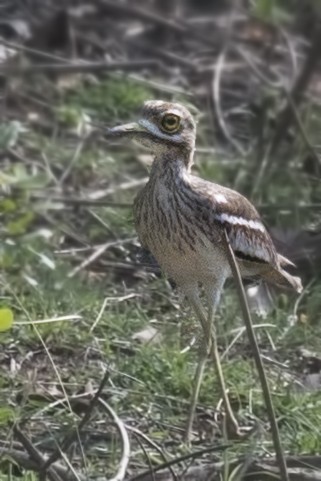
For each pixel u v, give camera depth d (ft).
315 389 35.06
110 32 55.36
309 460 29.01
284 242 41.50
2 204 39.17
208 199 32.09
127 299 38.58
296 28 54.24
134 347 36.32
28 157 46.32
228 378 34.88
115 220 42.65
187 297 33.45
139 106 49.83
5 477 28.27
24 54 51.85
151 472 27.89
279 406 33.53
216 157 46.88
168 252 32.27
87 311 37.45
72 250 40.70
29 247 39.04
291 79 51.42
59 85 50.93
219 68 51.57
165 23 55.36
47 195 43.78
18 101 49.65
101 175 45.70
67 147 47.19
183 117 32.14
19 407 32.22
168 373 34.78
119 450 31.07
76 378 34.68
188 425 32.09
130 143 47.24
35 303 37.22
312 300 38.60
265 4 41.09
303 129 44.80
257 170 45.27
